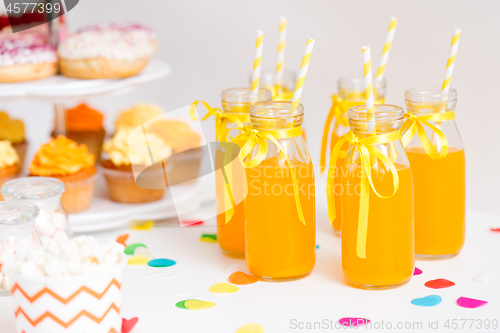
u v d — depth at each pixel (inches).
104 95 43.6
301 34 51.4
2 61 43.5
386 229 34.4
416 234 37.1
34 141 63.7
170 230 42.1
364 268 34.7
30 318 31.4
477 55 45.8
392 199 34.3
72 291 31.2
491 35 45.2
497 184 46.8
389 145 34.2
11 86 43.1
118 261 32.3
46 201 37.9
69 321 31.4
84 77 45.5
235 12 53.9
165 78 60.5
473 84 46.3
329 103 51.2
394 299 34.4
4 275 35.6
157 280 36.5
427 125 36.0
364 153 33.9
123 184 45.3
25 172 53.4
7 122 53.3
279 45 41.2
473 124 46.8
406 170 34.4
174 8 57.9
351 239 34.9
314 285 35.6
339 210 39.5
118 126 53.1
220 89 56.8
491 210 47.3
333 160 35.7
